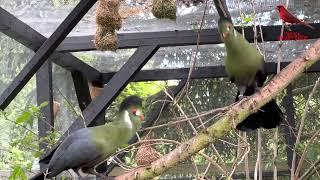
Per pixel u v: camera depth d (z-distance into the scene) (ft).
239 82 10.42
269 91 8.28
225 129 8.15
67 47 14.99
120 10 13.11
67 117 16.31
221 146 16.52
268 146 16.88
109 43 11.90
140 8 13.07
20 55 14.76
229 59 10.23
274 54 16.02
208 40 14.55
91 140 8.86
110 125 8.96
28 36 13.51
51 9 13.52
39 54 13.15
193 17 14.08
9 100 13.39
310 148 12.79
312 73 16.63
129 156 17.07
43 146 14.08
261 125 9.84
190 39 14.64
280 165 17.01
